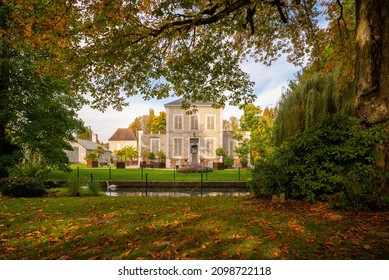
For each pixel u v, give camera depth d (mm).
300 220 4184
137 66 8289
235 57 10117
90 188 8961
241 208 5312
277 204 5473
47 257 2998
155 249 3125
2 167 11742
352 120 5422
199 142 32719
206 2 7688
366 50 5355
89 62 7098
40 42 5953
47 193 8805
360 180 4918
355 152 5055
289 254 2873
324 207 4930
